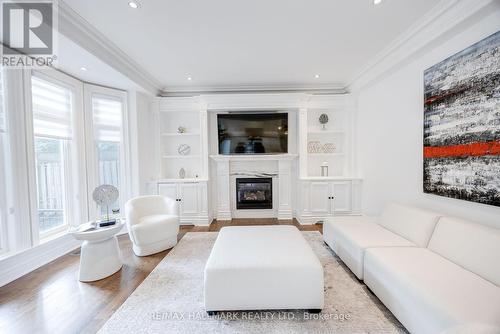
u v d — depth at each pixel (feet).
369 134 12.35
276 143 14.70
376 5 6.72
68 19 6.98
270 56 10.01
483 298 4.26
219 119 14.73
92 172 11.36
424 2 6.59
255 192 15.62
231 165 15.47
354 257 7.30
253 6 6.70
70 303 6.30
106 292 6.82
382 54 9.69
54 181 10.00
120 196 12.55
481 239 5.36
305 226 13.25
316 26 7.77
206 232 12.41
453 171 7.00
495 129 5.80
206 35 8.27
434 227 6.85
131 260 8.99
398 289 5.19
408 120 9.28
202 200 13.82
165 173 15.08
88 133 11.21
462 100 6.66
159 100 13.93
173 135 14.94
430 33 7.36
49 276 7.77
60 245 9.46
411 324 4.80
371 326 5.34
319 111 14.88
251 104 13.85
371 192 12.21
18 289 7.00
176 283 7.26
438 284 4.74
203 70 11.53
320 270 5.67
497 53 5.74
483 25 6.18
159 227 9.64
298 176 14.40
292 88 14.19
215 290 5.65
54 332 5.28
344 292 6.68
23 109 8.18
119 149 12.53
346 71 11.88
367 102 12.53
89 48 8.04
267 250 6.57
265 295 5.66
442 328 4.01
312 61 10.59
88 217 11.21
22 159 8.14
